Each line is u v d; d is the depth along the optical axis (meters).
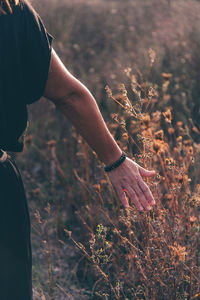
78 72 4.70
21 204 1.54
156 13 6.26
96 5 7.00
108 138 1.53
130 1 7.28
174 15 5.68
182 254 1.83
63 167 3.43
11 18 1.31
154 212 2.02
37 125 3.98
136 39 5.56
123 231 2.41
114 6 7.02
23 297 1.50
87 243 2.46
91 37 5.95
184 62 4.31
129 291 2.18
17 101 1.39
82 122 1.49
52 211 3.07
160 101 3.41
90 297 2.35
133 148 3.07
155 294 1.99
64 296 2.37
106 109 3.91
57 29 5.44
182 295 1.99
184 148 2.42
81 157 3.17
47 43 1.39
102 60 5.12
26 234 1.55
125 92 1.88
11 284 1.45
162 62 4.39
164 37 5.05
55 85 1.42
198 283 1.95
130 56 4.77
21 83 1.37
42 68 1.38
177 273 1.94
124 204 1.63
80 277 2.55
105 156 1.57
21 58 1.35
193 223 1.99
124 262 2.36
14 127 1.45
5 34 1.30
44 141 3.88
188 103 3.71
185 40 4.74
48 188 3.41
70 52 5.03
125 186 1.61
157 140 2.00
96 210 2.58
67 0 6.80
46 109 4.03
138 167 1.62
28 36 1.35
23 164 3.84
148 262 1.96
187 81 3.97
